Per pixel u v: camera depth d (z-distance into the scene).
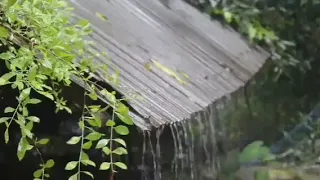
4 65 1.94
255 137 3.93
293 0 4.14
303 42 4.21
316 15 4.21
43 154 2.49
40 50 1.36
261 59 3.14
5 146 2.55
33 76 1.31
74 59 1.50
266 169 3.92
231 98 3.04
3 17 1.37
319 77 4.34
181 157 2.68
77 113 2.11
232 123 3.48
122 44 2.31
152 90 2.08
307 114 4.23
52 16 1.42
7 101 2.37
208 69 2.63
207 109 2.59
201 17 3.26
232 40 3.19
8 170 2.56
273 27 4.08
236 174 3.67
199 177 3.12
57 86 1.78
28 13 1.34
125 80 1.98
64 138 2.45
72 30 1.44
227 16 3.41
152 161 2.37
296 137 4.18
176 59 2.55
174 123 2.23
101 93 1.53
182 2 3.30
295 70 4.16
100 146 1.42
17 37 1.42
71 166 1.39
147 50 2.43
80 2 2.47
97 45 2.10
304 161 4.10
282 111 4.10
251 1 3.79
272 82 3.97
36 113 2.41
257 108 3.82
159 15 2.96
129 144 2.24
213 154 3.29
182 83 2.33
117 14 2.63
